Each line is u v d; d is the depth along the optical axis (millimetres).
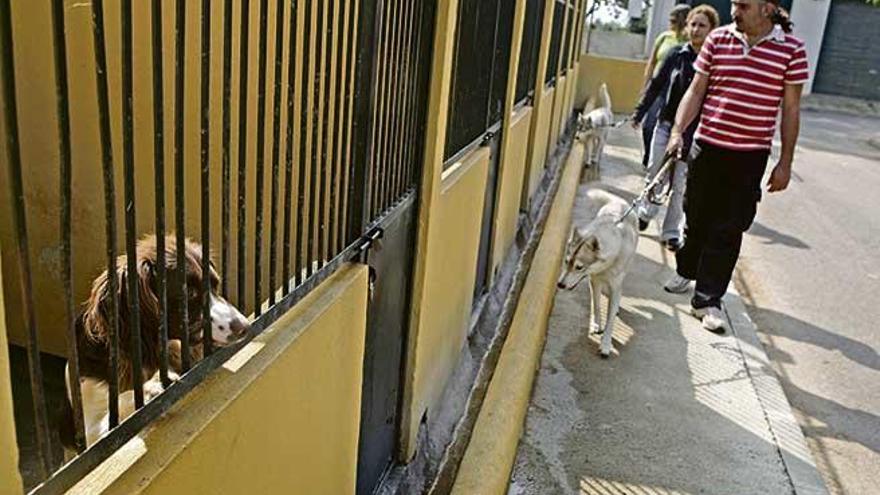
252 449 1463
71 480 1036
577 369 4172
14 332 3230
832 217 8562
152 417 1225
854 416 4059
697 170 4652
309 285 1819
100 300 1535
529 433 3510
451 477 3143
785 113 4320
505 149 4484
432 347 3119
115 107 3045
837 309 5641
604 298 5184
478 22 3299
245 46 1387
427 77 2568
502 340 4414
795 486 3312
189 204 3145
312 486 1892
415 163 2623
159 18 1129
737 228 4555
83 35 3018
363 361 2203
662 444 3531
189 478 1225
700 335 4754
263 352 1524
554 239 5746
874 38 23062
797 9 23047
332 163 1908
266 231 3023
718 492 3223
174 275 1505
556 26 8203
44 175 3203
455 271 3389
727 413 3854
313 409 1797
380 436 2670
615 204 4574
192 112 3072
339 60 1844
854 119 20359
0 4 847
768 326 5211
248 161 3039
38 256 3227
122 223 3139
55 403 2764
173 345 1527
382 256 2348
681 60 6516
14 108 885
